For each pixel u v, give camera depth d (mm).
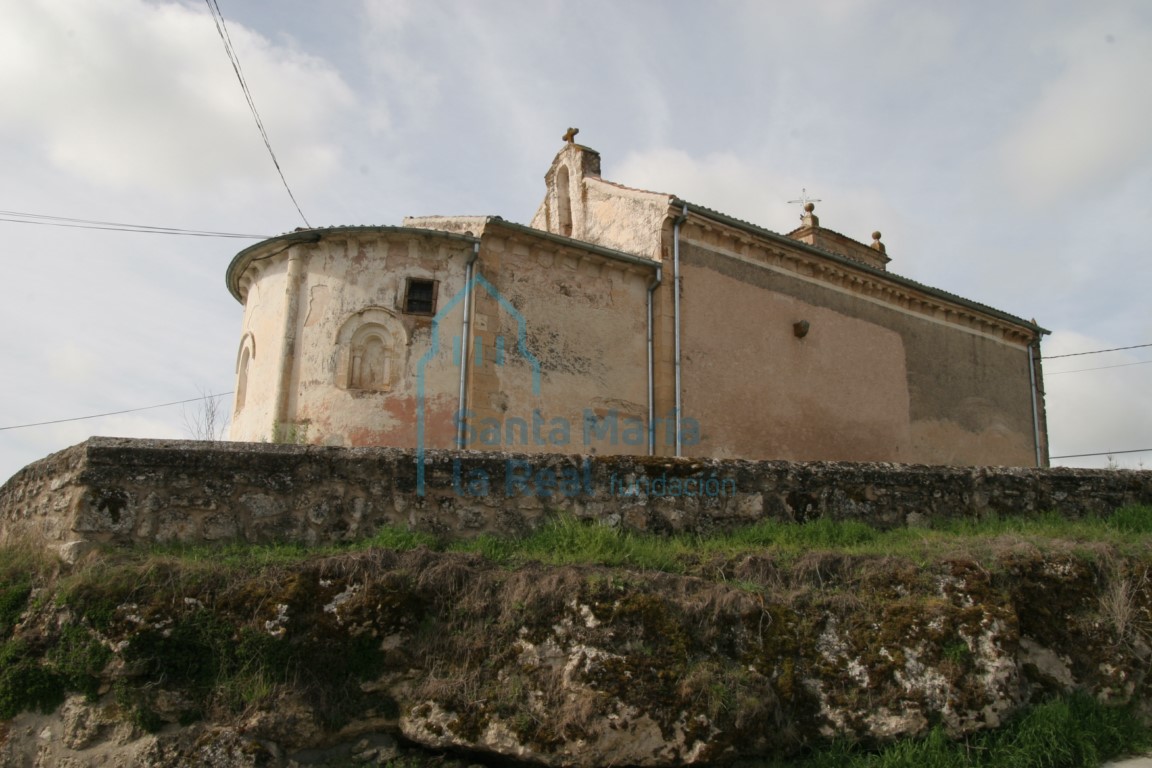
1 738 5523
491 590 6227
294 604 5836
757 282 16625
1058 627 6855
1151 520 9203
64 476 6945
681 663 5781
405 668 5863
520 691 5648
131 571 5945
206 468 6820
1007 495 9406
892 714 5906
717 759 5516
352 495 7133
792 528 8086
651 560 6934
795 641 6160
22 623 6016
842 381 17641
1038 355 23078
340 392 12516
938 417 19672
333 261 13086
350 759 5562
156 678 5578
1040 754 5895
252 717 5488
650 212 15664
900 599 6543
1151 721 6543
